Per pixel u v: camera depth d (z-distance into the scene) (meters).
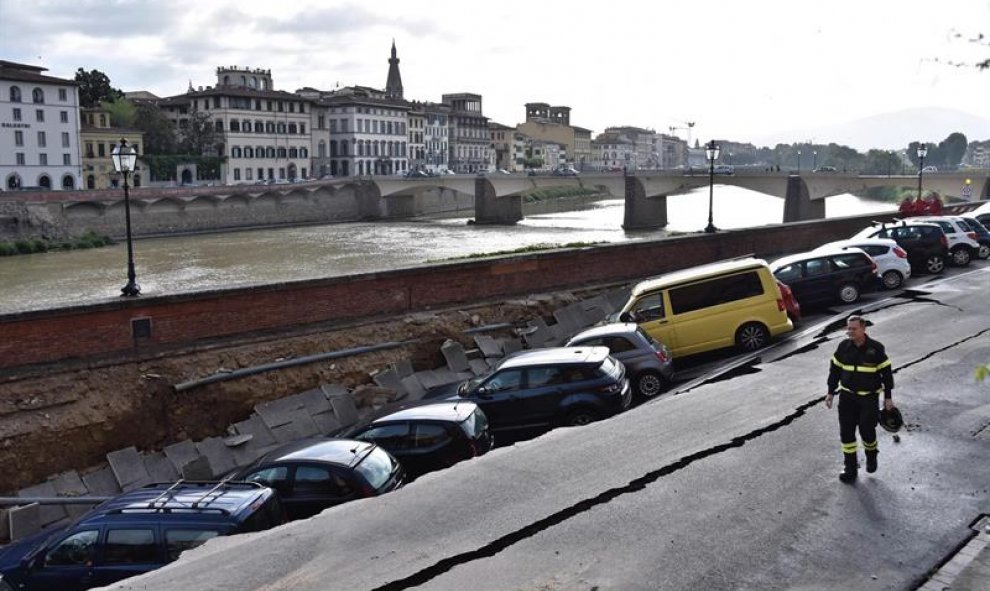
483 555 9.01
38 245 78.19
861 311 21.97
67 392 19.33
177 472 19.44
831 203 132.75
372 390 22.56
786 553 8.66
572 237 86.88
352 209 121.56
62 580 11.05
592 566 8.59
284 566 9.06
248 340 21.97
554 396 16.66
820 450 11.52
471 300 26.41
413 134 171.12
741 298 20.36
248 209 105.69
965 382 14.34
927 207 43.75
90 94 129.62
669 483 10.64
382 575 8.69
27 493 18.17
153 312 20.75
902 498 9.84
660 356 18.50
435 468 14.96
